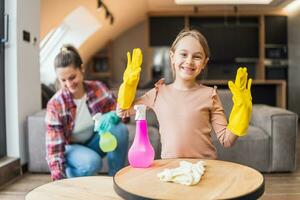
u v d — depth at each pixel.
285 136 2.79
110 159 1.88
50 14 4.02
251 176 1.05
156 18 7.03
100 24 5.62
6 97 2.74
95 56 7.18
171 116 1.39
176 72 1.42
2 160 2.62
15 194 2.30
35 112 3.06
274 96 5.64
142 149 1.19
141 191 0.93
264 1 5.87
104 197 1.12
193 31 1.47
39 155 2.77
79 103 1.85
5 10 2.71
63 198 1.12
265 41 6.92
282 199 2.21
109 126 1.54
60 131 1.73
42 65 4.86
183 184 0.99
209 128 1.40
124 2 5.47
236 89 1.19
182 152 1.35
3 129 2.73
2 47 2.69
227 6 6.41
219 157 2.72
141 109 1.23
